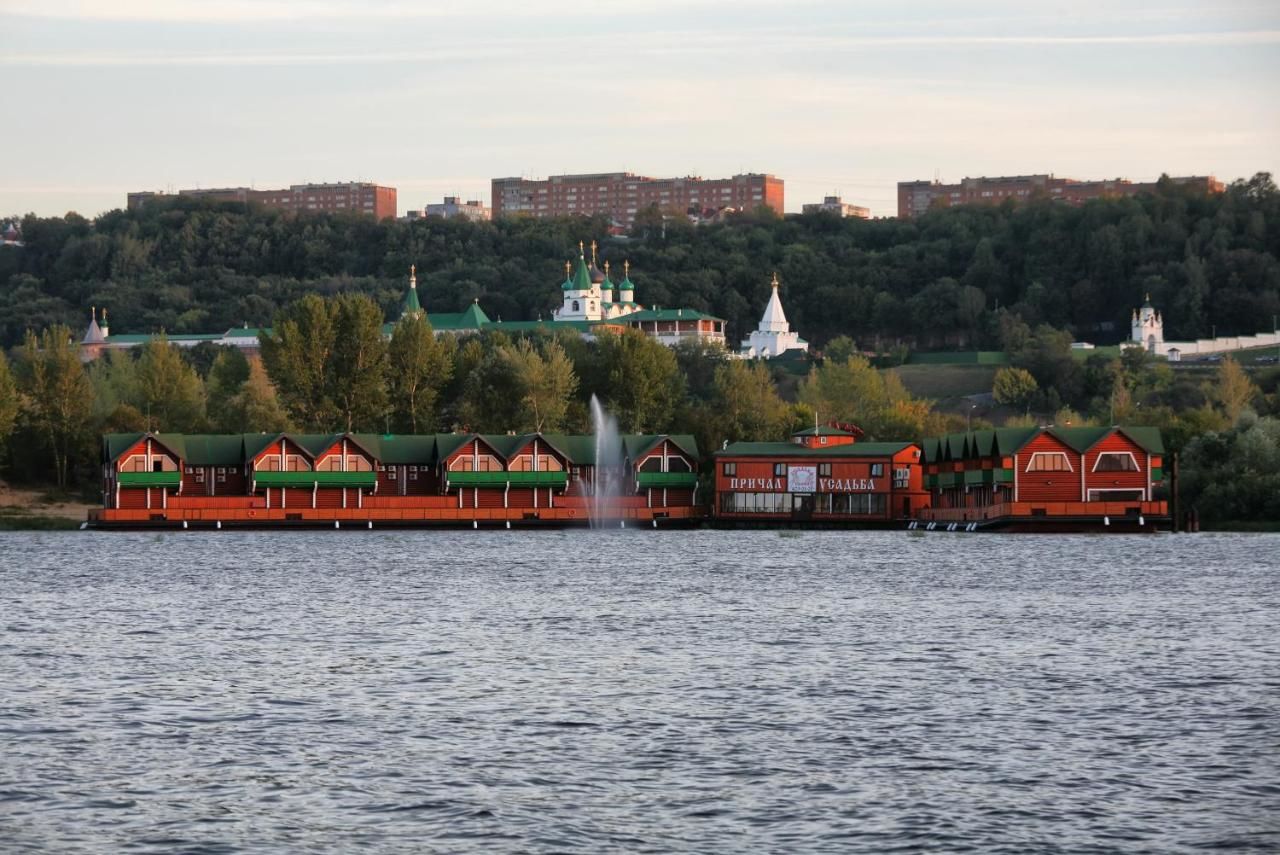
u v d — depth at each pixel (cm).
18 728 8100
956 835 6356
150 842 6269
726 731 8081
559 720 8331
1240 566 17612
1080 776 7194
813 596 14512
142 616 12812
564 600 14125
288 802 6788
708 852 6175
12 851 6156
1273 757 7531
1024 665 10138
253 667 10025
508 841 6291
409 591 15012
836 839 6316
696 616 12838
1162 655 10569
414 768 7325
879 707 8694
